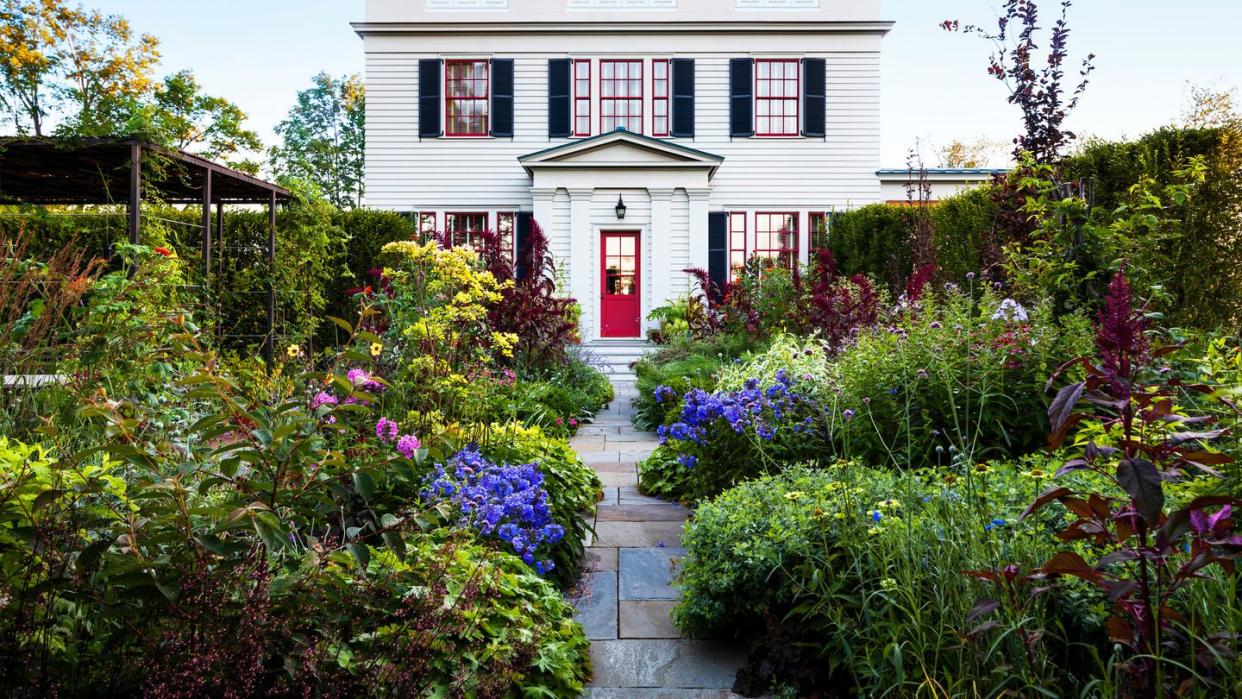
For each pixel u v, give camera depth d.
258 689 2.08
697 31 16.81
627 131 15.80
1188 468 2.69
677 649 3.13
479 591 2.56
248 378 3.69
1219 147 7.68
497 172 16.97
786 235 17.05
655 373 9.62
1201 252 7.37
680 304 15.23
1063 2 6.28
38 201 10.81
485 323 7.00
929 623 2.52
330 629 2.21
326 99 36.75
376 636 2.29
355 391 2.34
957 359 4.52
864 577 2.85
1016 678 2.28
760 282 12.25
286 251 10.62
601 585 3.77
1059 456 3.53
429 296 6.43
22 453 2.48
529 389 8.12
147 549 2.08
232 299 9.80
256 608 2.03
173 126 8.13
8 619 1.94
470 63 17.09
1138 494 1.77
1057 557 1.98
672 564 3.73
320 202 11.05
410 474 2.60
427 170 16.97
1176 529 1.82
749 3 16.91
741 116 16.91
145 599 1.98
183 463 2.23
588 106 17.11
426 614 2.30
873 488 3.38
